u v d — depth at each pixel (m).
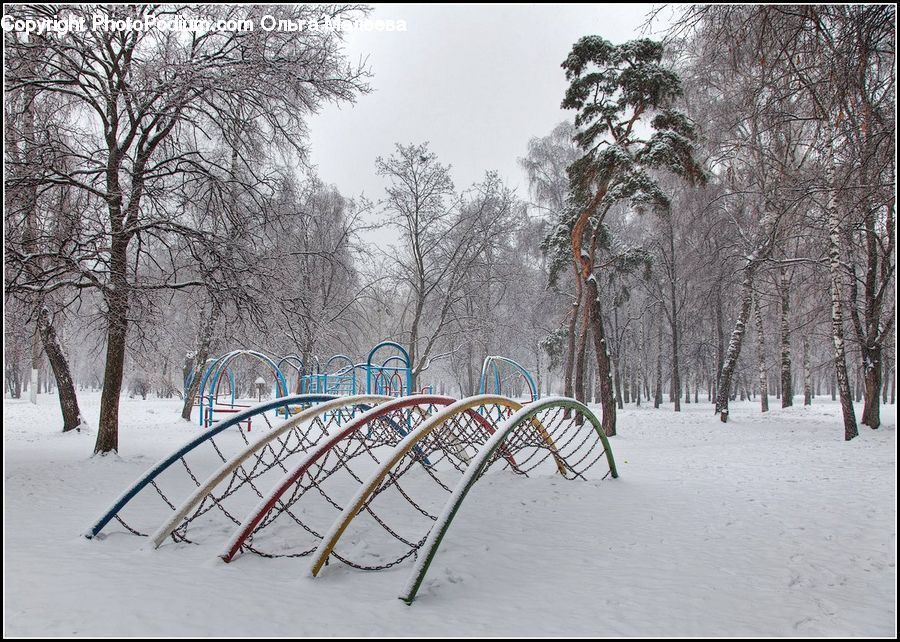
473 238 27.80
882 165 9.51
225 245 12.49
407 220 27.27
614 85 17.19
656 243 29.14
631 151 17.55
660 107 17.44
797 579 5.65
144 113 11.61
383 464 6.25
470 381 33.44
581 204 19.70
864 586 5.48
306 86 13.20
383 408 7.78
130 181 12.49
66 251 10.94
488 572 5.94
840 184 12.39
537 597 5.25
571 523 7.84
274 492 6.50
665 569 6.00
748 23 8.88
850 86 9.05
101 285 11.07
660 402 33.53
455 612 4.88
